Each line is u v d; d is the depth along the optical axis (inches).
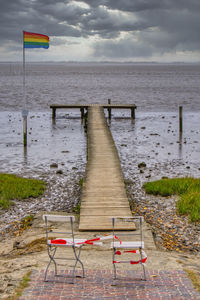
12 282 251.1
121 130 1395.2
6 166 864.9
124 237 398.6
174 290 237.8
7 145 1107.3
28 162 906.7
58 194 646.5
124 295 229.9
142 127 1425.9
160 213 528.7
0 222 500.4
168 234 439.8
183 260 322.3
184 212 518.3
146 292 234.8
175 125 1498.5
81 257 323.0
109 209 476.7
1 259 347.6
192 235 434.6
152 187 652.1
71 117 1749.5
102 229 418.0
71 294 231.1
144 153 1010.7
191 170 836.0
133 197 623.8
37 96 2635.3
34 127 1440.7
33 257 327.6
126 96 2687.0
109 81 4869.6
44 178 761.6
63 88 3447.3
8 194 611.2
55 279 258.4
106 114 1867.6
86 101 2352.4
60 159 940.6
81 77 6215.6
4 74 7687.0
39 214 505.7
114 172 647.1
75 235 403.9
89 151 814.5
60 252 342.3
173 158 954.7
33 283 251.1
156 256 328.8
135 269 283.0
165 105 2193.7
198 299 223.6
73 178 761.6
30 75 7160.4
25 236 418.3
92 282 253.4
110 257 323.6
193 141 1178.6
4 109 1959.9
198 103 2277.3
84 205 490.9
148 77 6353.3
